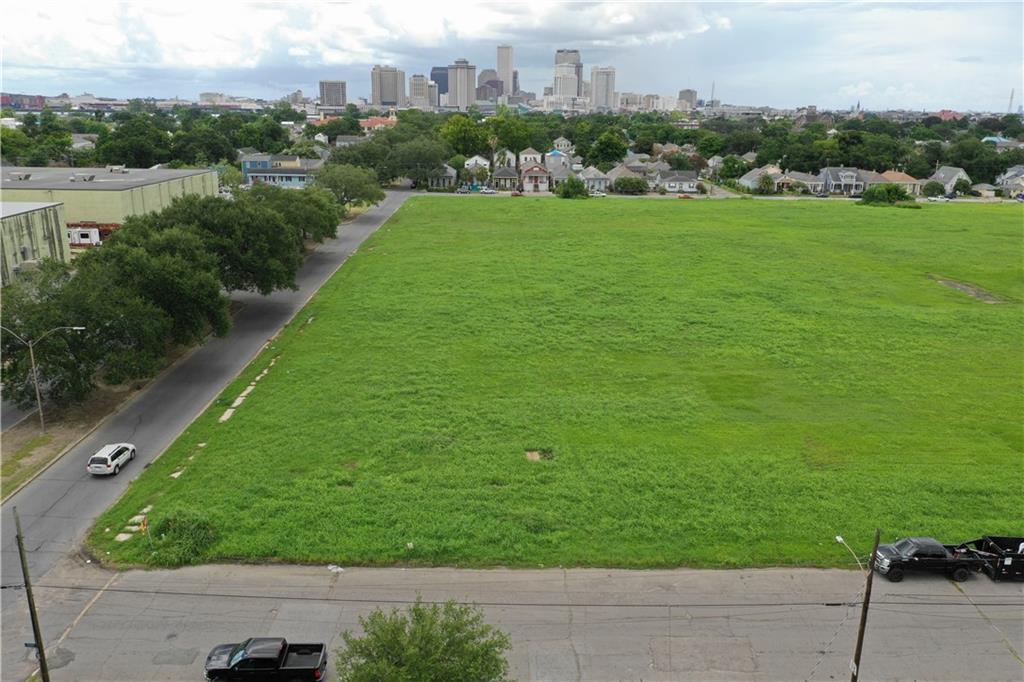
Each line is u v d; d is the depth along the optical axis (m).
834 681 23.09
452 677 18.70
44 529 30.75
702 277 78.56
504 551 29.55
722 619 26.02
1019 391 48.72
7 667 23.05
